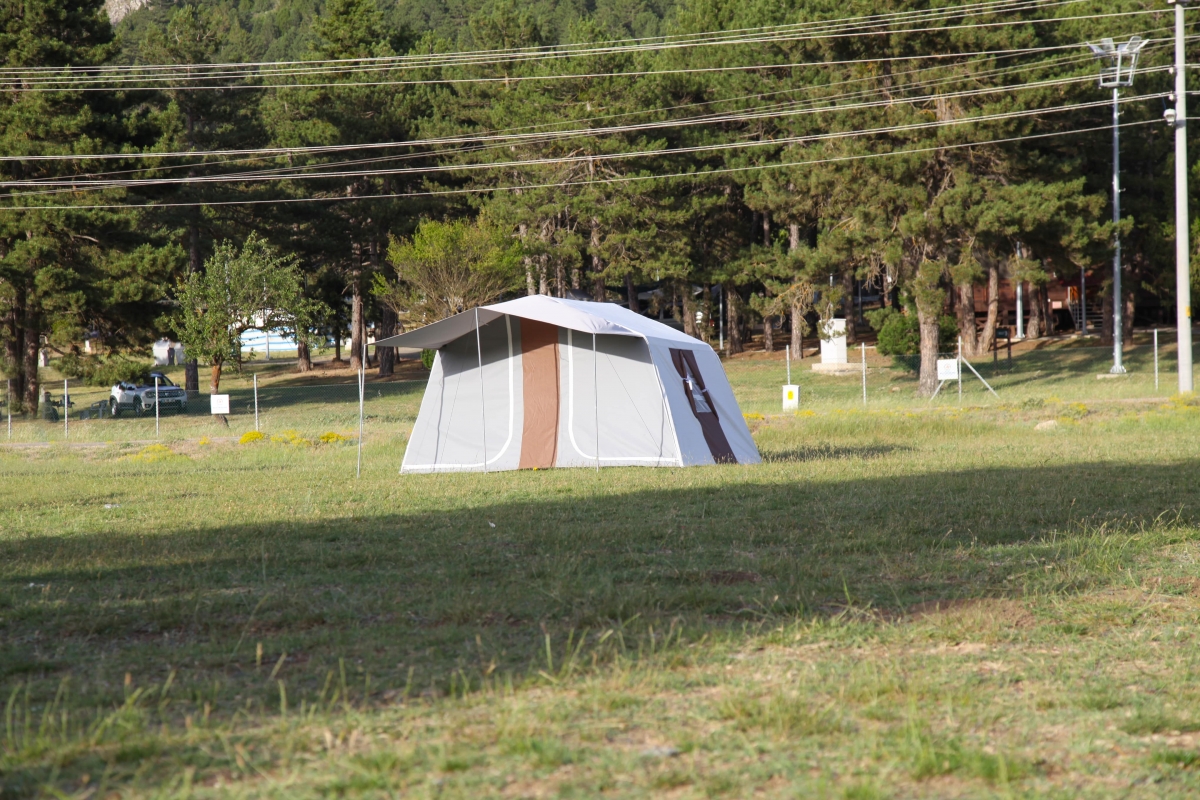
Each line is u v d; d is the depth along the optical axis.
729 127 50.97
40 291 38.34
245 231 52.22
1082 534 8.14
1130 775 3.44
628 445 14.95
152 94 46.84
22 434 29.16
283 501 11.68
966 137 31.44
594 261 53.41
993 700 4.23
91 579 7.11
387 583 6.73
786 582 6.50
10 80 40.00
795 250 36.47
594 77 47.31
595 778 3.37
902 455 16.17
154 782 3.37
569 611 5.82
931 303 32.25
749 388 40.28
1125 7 39.25
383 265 55.00
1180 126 25.67
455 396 15.70
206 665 4.85
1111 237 33.31
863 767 3.48
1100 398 28.81
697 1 55.56
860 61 32.91
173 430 30.14
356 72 54.81
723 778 3.34
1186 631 5.27
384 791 3.27
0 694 4.43
